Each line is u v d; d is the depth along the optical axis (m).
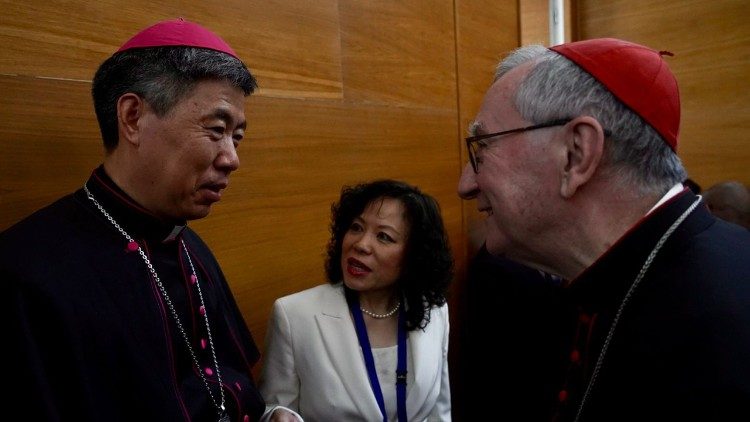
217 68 0.80
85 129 1.18
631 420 0.70
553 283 2.02
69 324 0.73
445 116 2.53
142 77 0.77
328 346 1.38
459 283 2.67
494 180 0.82
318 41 1.82
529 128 0.77
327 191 1.87
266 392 1.41
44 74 1.11
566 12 3.22
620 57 0.75
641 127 0.73
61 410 0.71
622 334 0.74
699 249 0.71
